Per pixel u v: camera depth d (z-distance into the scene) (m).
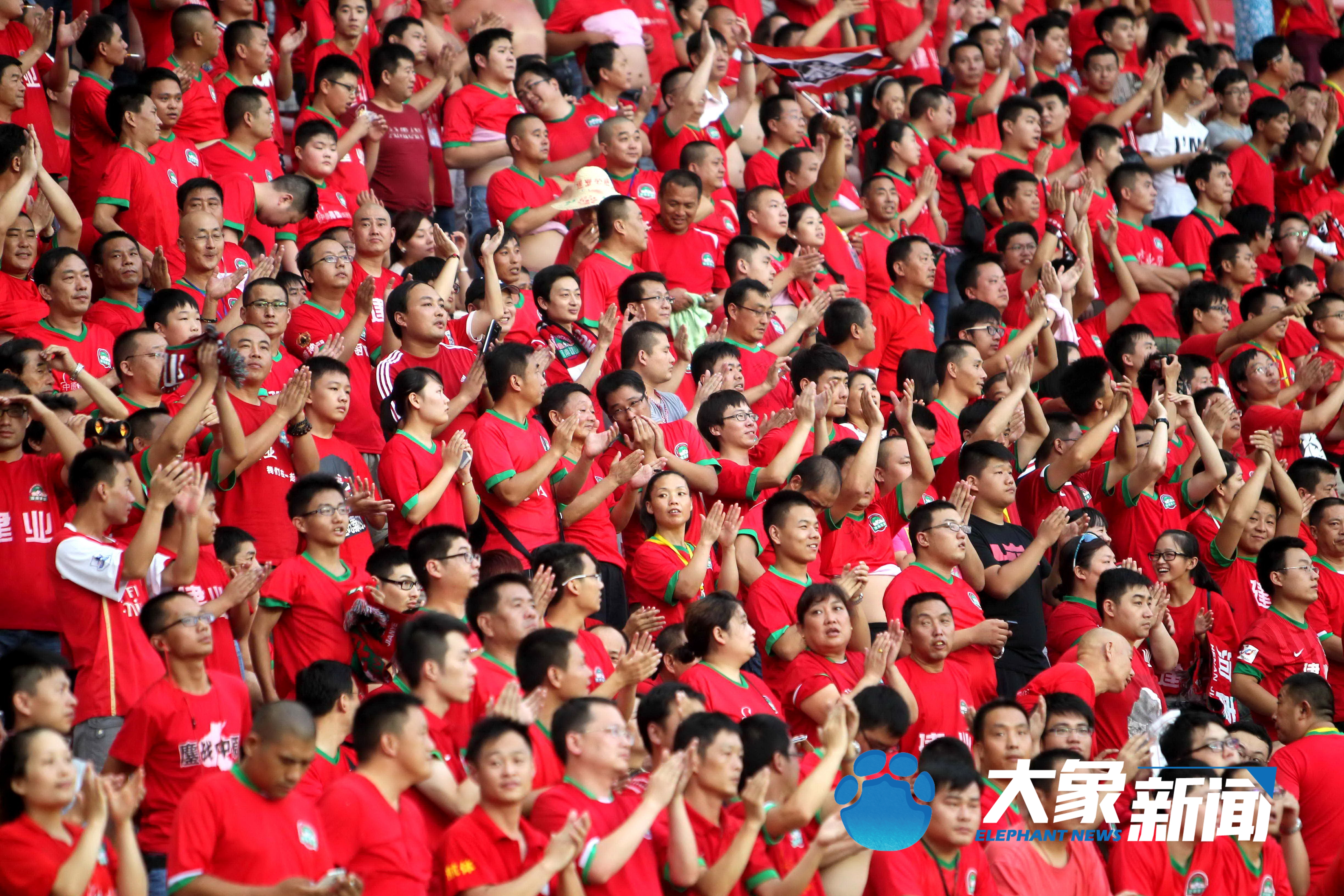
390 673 22.02
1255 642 29.34
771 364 31.59
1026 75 48.34
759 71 43.38
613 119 35.78
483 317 28.95
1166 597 28.27
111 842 17.20
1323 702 25.66
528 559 25.23
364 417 28.19
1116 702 26.09
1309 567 29.45
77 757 20.28
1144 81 45.28
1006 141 42.56
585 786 18.55
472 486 25.33
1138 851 22.78
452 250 29.14
